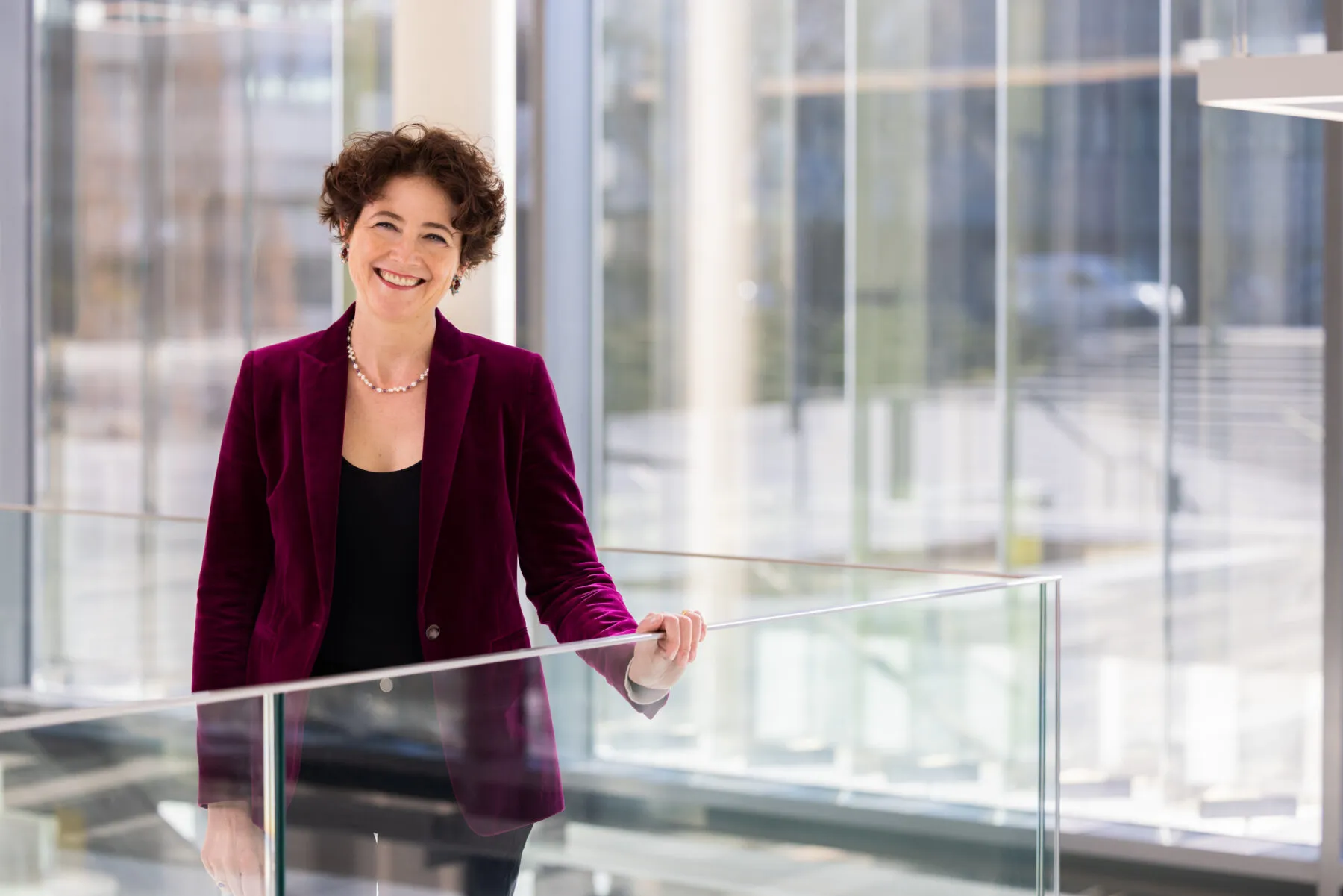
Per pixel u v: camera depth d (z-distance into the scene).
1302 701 5.16
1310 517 5.12
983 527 5.58
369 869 1.88
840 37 5.65
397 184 2.26
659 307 5.95
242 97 6.36
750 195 5.82
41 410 6.69
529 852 2.05
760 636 2.30
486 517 2.35
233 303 6.46
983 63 5.46
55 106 6.57
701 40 5.82
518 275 5.88
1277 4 5.04
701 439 5.95
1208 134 5.18
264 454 2.36
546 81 5.83
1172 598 5.32
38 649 4.62
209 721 1.77
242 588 2.40
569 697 2.09
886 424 5.70
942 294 5.59
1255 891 5.16
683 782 2.21
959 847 2.54
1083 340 5.41
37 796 1.69
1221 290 5.20
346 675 1.87
